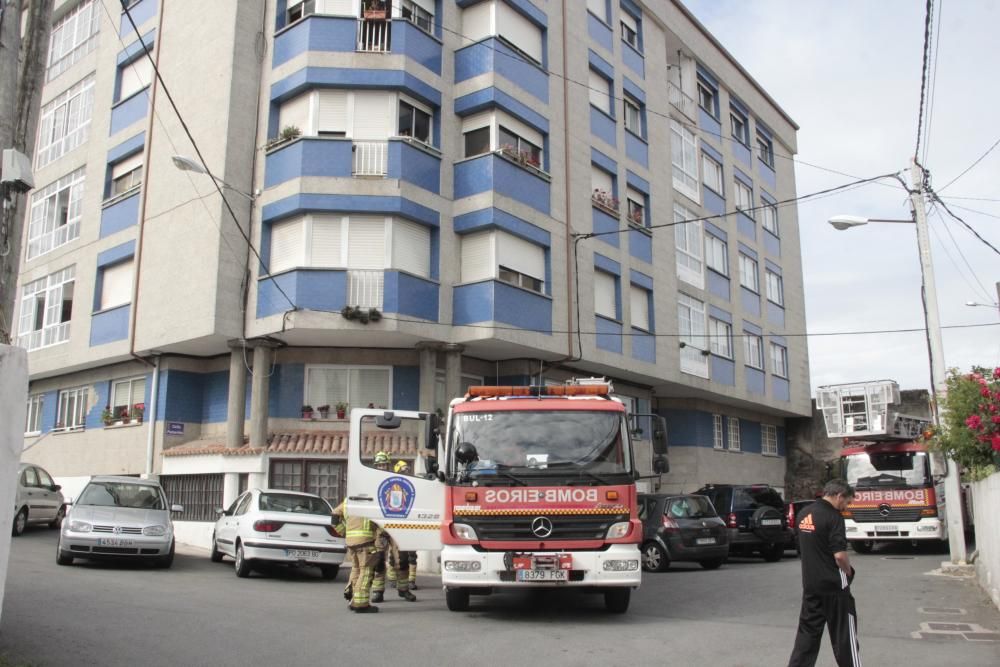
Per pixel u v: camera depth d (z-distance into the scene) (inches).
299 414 795.4
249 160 812.6
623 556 386.9
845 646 269.1
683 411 1174.3
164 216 849.5
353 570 461.1
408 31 816.3
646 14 1144.2
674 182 1144.2
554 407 417.1
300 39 808.3
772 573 653.9
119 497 615.2
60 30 1127.6
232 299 778.8
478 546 389.7
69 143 1053.8
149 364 864.3
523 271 839.7
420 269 794.8
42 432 1023.0
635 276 1009.5
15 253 267.9
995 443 493.7
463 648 330.0
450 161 835.4
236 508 636.7
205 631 349.1
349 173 773.3
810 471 1446.9
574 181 925.8
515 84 861.2
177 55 883.4
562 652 323.6
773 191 1473.9
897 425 856.9
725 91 1347.2
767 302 1378.0
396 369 812.0
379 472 466.6
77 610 383.2
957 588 526.0
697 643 342.6
